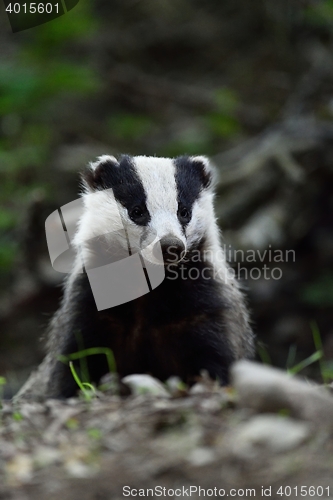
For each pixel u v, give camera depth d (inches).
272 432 151.9
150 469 147.8
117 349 265.4
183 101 650.2
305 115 522.6
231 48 701.9
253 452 148.4
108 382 241.4
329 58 549.6
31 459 157.6
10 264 483.2
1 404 208.2
